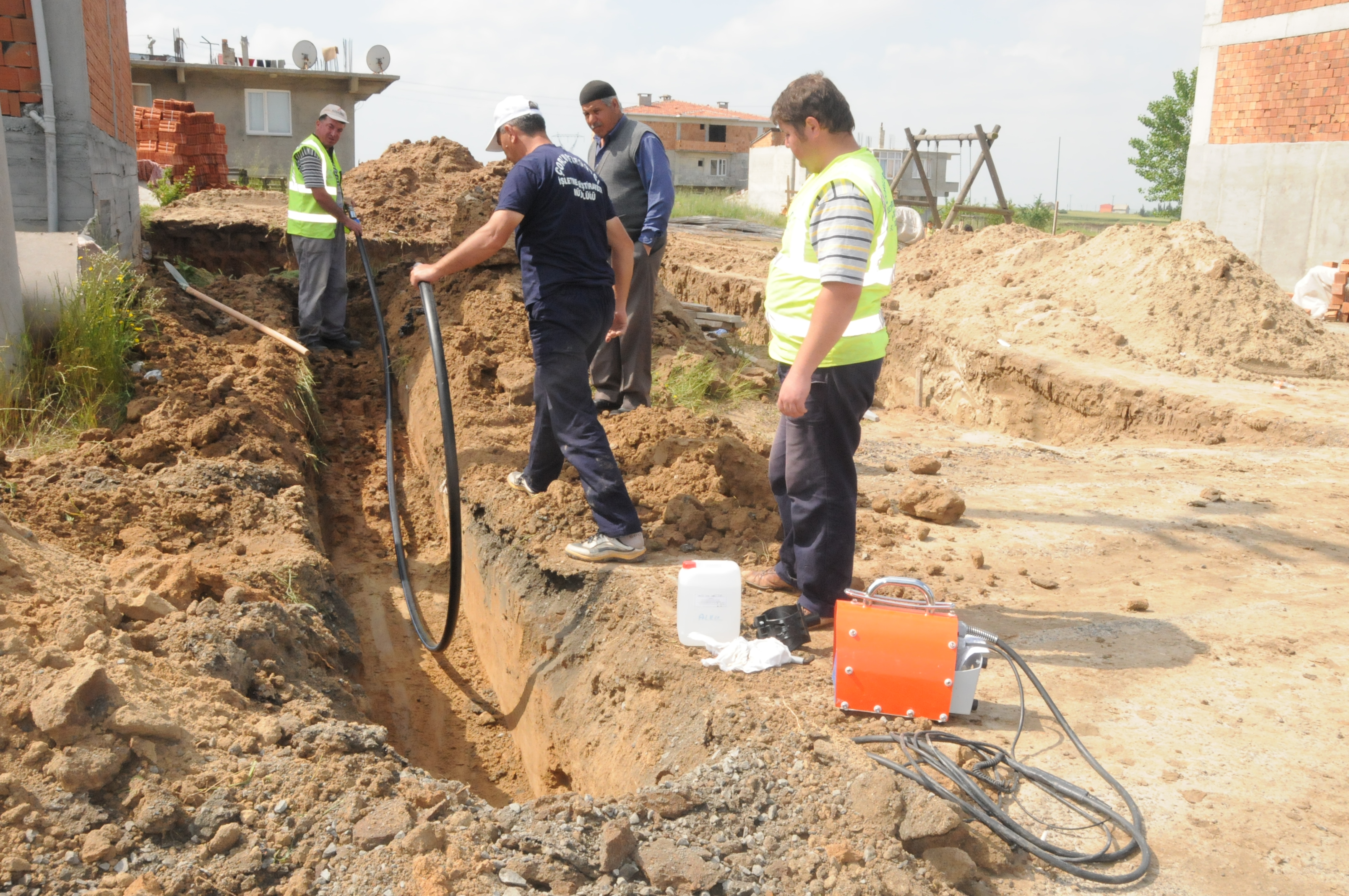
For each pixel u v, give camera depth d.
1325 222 13.93
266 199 14.34
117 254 7.68
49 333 5.93
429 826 2.42
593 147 6.09
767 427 7.54
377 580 5.76
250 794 2.56
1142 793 2.79
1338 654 3.69
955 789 2.76
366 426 7.80
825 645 3.57
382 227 12.15
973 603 4.13
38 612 3.00
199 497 4.73
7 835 2.32
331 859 2.39
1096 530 5.13
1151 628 3.90
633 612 3.86
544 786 4.00
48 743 2.52
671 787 2.77
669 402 7.23
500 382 6.61
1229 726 3.17
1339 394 8.56
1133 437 8.50
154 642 3.14
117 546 4.25
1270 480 6.18
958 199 18.05
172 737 2.65
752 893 2.37
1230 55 14.98
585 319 4.12
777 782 2.78
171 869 2.33
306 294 8.59
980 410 10.28
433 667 5.02
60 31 7.13
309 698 3.29
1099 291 11.36
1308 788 2.83
